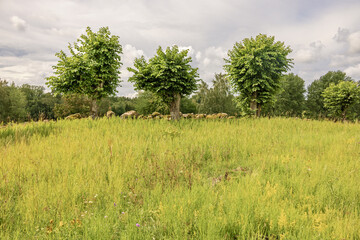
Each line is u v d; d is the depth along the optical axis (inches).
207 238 111.6
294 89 1851.6
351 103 1011.9
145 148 297.6
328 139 378.0
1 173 207.2
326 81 2003.0
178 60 607.2
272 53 689.6
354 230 117.6
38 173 208.4
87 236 117.3
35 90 2586.1
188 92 628.1
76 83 631.2
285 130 479.8
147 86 603.2
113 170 219.8
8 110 1815.9
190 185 191.2
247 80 723.4
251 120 622.8
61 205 153.3
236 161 279.3
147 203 162.6
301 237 115.2
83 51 688.4
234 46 800.9
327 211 137.8
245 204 143.8
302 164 240.1
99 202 164.7
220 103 1421.0
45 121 508.4
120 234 123.6
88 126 463.5
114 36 708.0
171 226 126.6
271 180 196.5
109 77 708.7
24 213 146.3
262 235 124.2
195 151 297.1
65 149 283.7
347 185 179.5
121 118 568.1
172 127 458.9
